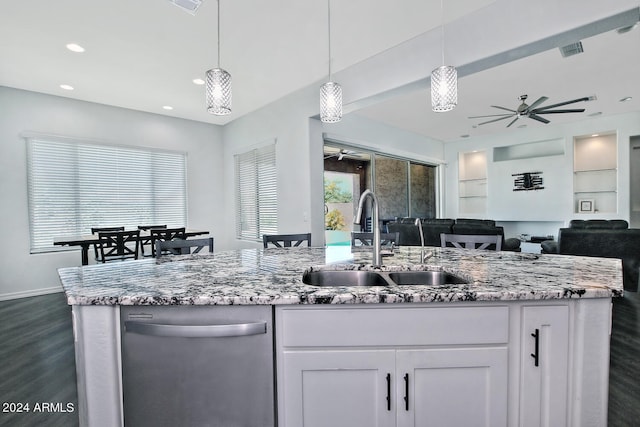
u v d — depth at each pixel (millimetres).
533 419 1135
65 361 2414
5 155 4090
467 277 1382
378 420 1128
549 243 4309
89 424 1150
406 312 1119
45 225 4387
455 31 2744
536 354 1129
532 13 2330
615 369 2148
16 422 1724
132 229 5121
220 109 1931
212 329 1111
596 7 2070
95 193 4785
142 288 1233
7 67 3516
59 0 2381
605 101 4828
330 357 1126
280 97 4617
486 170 7312
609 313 1133
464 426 1129
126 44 3039
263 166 5207
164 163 5461
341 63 3482
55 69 3574
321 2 2439
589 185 6203
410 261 1768
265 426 1142
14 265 4145
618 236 3566
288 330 1127
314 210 4367
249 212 5566
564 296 1101
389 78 3318
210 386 1147
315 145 4414
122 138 4996
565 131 6242
